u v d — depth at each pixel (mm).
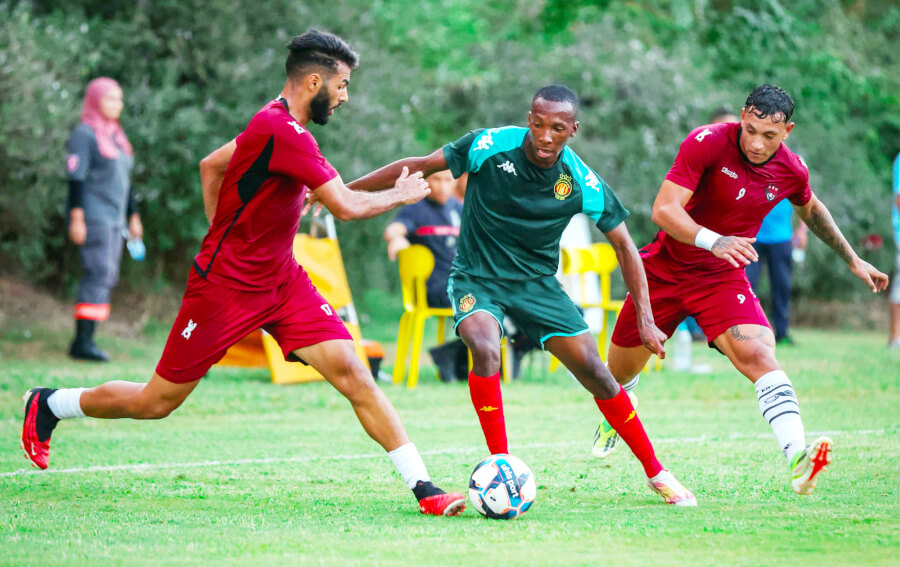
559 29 82625
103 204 43594
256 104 56344
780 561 14281
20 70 45875
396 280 73562
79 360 43969
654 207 19547
